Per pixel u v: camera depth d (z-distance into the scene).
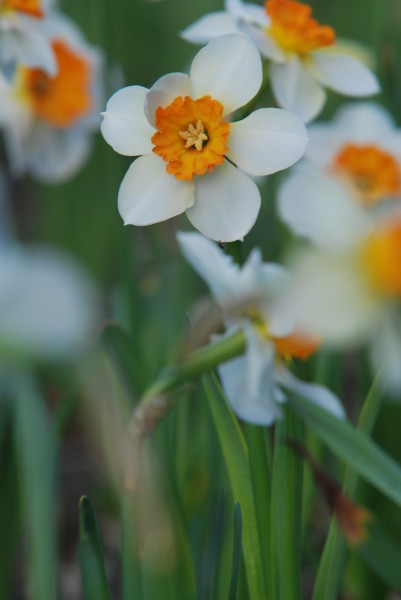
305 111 0.69
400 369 0.55
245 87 0.62
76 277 0.50
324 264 0.54
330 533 0.70
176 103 0.61
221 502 0.73
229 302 0.61
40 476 0.76
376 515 0.85
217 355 0.61
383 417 0.83
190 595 0.71
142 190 0.62
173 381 0.61
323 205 0.56
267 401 0.62
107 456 0.79
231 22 0.71
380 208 0.56
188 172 0.61
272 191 0.90
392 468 0.61
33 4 0.76
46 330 0.50
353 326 0.54
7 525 0.80
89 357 0.54
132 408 0.72
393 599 0.91
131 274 0.89
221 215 0.61
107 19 0.88
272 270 0.60
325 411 0.62
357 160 0.76
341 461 0.86
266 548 0.68
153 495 0.69
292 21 0.69
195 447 0.92
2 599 0.80
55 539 0.76
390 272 0.54
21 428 0.76
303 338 0.61
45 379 0.80
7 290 0.50
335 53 0.70
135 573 0.66
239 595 0.70
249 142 0.61
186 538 0.71
